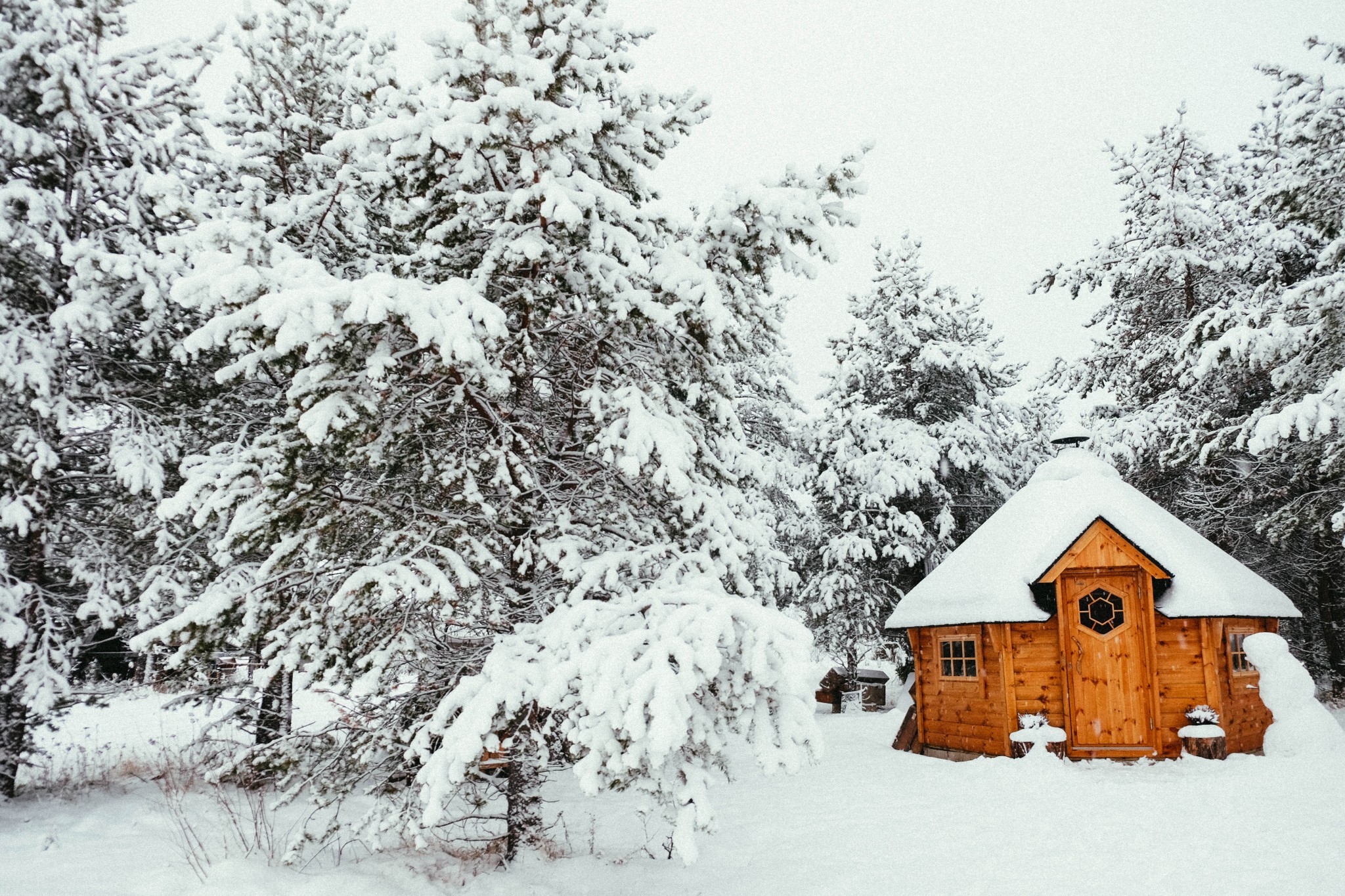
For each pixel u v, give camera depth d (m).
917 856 7.19
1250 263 17.02
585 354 7.15
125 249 8.89
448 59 6.16
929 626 12.57
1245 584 11.87
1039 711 11.40
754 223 6.23
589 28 6.43
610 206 6.26
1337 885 5.84
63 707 8.96
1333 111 13.12
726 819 8.98
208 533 9.16
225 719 8.47
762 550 7.70
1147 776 9.81
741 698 4.43
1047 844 7.31
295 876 5.84
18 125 9.03
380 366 5.02
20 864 6.03
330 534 5.90
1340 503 13.67
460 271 7.21
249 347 5.18
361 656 5.95
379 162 7.07
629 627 4.99
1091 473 13.62
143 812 7.92
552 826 7.04
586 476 7.25
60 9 9.52
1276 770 9.27
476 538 6.52
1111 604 11.54
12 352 8.15
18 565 8.98
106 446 9.61
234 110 11.62
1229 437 15.31
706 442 7.75
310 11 11.62
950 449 19.84
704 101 7.14
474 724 4.48
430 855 7.04
